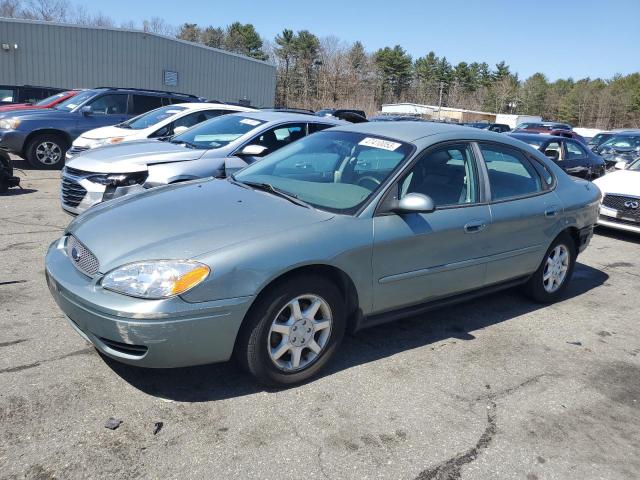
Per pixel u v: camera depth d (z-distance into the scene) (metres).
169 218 3.29
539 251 4.72
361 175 3.79
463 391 3.45
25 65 26.98
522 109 99.62
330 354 3.44
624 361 4.07
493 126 29.84
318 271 3.32
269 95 36.59
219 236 3.05
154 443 2.71
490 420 3.15
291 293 3.12
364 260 3.41
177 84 31.83
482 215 4.09
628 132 17.66
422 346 4.04
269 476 2.55
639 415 3.34
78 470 2.49
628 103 96.69
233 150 6.64
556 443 2.99
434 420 3.10
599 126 97.06
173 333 2.81
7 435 2.68
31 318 3.97
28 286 4.59
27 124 11.09
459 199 4.04
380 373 3.58
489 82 107.44
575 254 5.25
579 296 5.50
